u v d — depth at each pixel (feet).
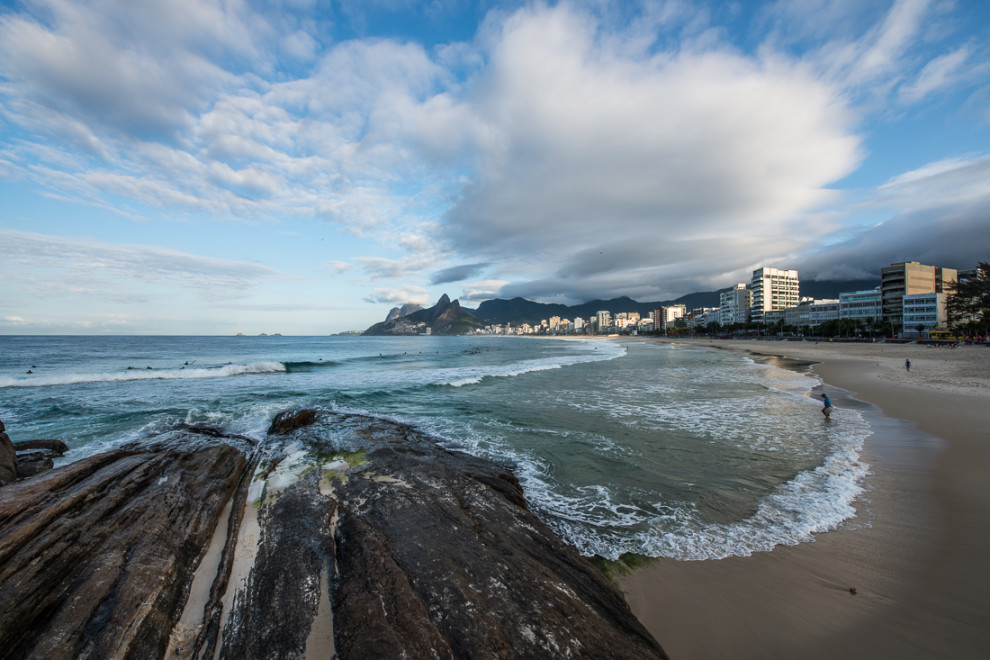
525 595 13.73
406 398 59.16
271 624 12.81
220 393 62.08
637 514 22.82
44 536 14.94
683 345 307.78
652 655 12.00
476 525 18.56
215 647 12.39
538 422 44.14
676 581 16.76
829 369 102.22
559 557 16.71
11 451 26.20
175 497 20.45
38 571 13.28
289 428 38.45
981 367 94.79
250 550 17.31
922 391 60.64
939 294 277.23
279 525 19.07
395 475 25.35
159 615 12.98
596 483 27.30
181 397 58.23
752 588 16.24
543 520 22.07
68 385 70.90
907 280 308.81
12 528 14.83
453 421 44.55
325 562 15.89
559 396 61.16
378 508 20.20
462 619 12.35
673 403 55.42
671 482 27.43
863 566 17.44
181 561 15.98
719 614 14.84
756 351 205.98
